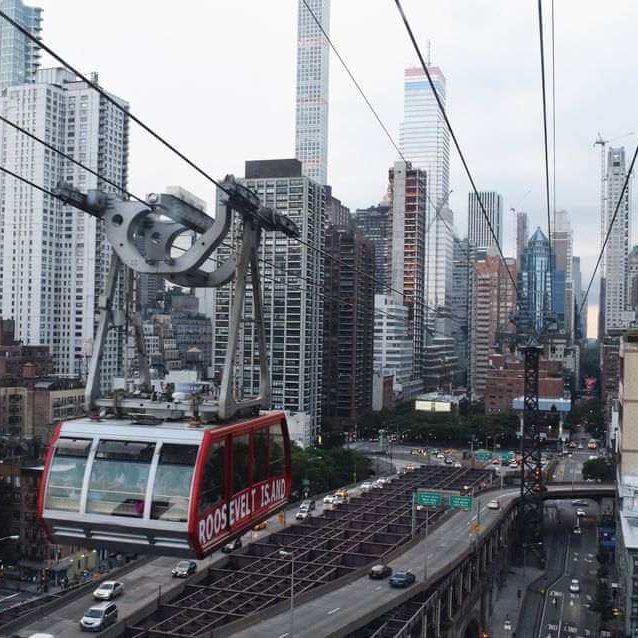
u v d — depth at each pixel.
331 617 73.50
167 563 96.25
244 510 25.19
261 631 69.31
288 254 197.50
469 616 102.19
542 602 119.69
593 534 161.00
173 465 21.97
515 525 145.88
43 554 113.88
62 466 22.62
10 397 167.25
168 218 26.16
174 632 69.69
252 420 25.89
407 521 121.56
